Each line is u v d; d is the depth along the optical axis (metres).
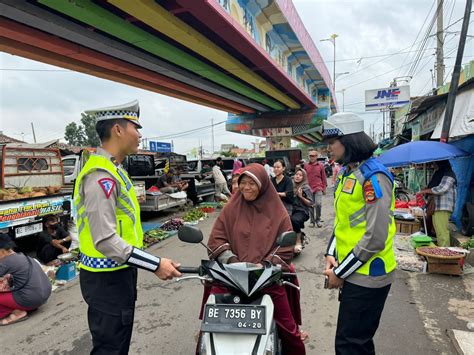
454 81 6.96
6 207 5.49
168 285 5.20
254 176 2.47
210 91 17.70
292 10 14.26
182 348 3.46
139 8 7.60
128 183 2.34
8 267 4.05
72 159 11.31
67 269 5.48
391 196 2.18
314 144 65.44
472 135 7.20
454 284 4.86
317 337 3.58
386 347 3.32
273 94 19.64
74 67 11.41
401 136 17.31
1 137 19.88
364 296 2.23
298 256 6.44
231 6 9.62
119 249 2.02
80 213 2.21
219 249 2.54
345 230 2.29
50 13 7.77
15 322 4.13
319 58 21.45
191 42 10.18
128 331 2.33
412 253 6.08
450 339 3.43
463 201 7.36
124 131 2.27
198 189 13.38
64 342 3.66
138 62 11.63
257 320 1.97
